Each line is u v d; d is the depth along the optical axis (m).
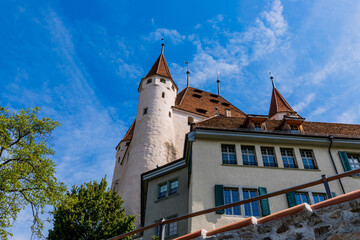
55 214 19.75
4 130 17.44
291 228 5.88
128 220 22.14
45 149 18.34
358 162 20.92
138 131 42.19
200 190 18.38
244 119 24.64
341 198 5.60
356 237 5.22
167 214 21.45
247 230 6.23
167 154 40.56
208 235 6.62
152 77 47.50
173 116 45.69
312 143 21.16
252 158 20.45
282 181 19.14
